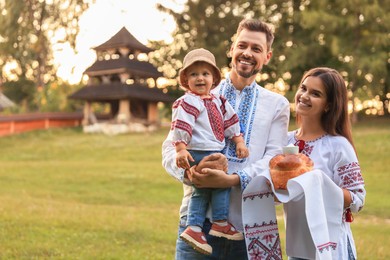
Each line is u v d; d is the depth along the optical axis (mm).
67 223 9969
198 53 3896
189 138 3809
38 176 18359
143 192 15750
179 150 3771
